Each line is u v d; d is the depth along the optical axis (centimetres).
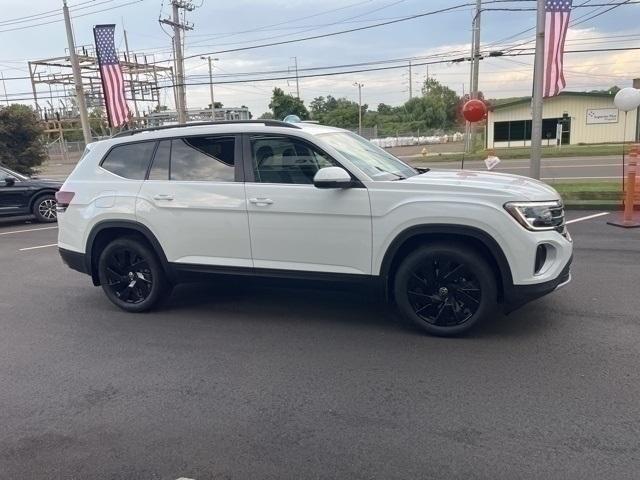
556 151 3291
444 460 307
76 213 598
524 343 466
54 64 4625
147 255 576
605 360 427
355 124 7688
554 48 1245
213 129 543
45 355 488
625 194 1146
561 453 309
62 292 696
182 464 314
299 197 498
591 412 352
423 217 462
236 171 529
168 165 562
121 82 2239
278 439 336
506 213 447
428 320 490
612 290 602
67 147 5600
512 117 4134
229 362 455
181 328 542
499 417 350
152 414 374
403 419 353
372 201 476
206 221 538
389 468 302
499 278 470
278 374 428
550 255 462
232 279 543
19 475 311
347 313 564
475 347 462
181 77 3334
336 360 449
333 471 302
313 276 508
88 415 376
